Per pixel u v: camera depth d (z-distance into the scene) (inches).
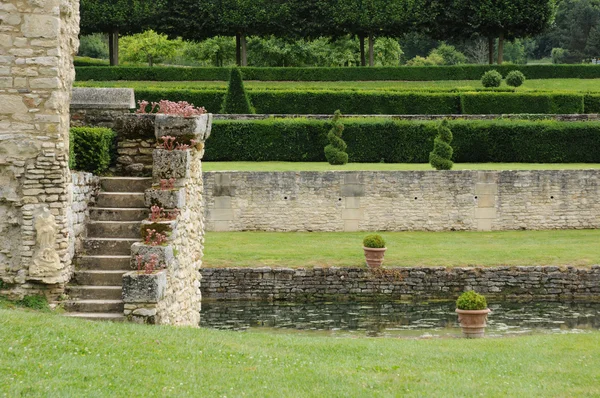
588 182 1430.9
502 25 2805.1
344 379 522.0
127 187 714.8
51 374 468.8
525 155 1699.1
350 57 3267.7
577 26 4303.6
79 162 709.3
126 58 3378.4
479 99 2004.2
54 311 620.7
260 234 1354.6
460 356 647.1
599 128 1691.7
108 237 681.6
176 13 2699.3
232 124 1668.3
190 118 715.4
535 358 653.3
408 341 730.2
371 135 1691.7
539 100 2015.3
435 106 2012.8
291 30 2746.1
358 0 2738.7
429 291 1159.6
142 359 517.3
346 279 1152.8
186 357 534.3
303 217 1387.8
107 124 764.6
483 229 1419.8
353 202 1393.9
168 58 3415.4
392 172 1397.6
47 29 629.0
